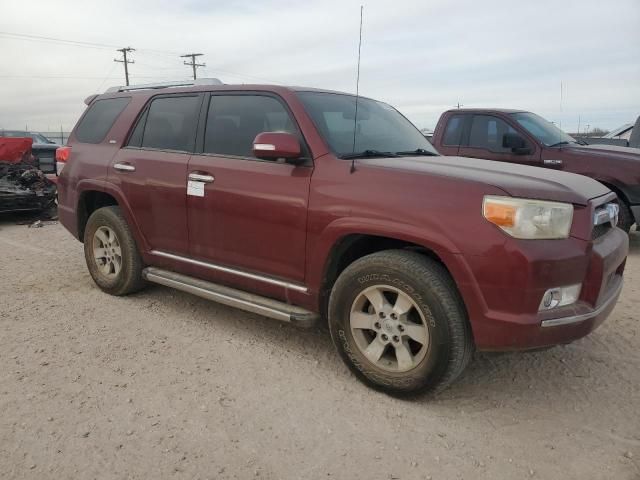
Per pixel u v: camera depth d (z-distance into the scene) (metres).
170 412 3.04
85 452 2.67
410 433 2.90
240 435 2.85
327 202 3.35
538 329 2.82
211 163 4.00
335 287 3.36
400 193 3.12
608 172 6.98
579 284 2.95
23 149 10.05
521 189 2.90
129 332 4.16
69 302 4.82
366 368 3.30
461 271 2.89
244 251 3.84
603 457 2.73
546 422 3.05
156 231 4.44
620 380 3.55
